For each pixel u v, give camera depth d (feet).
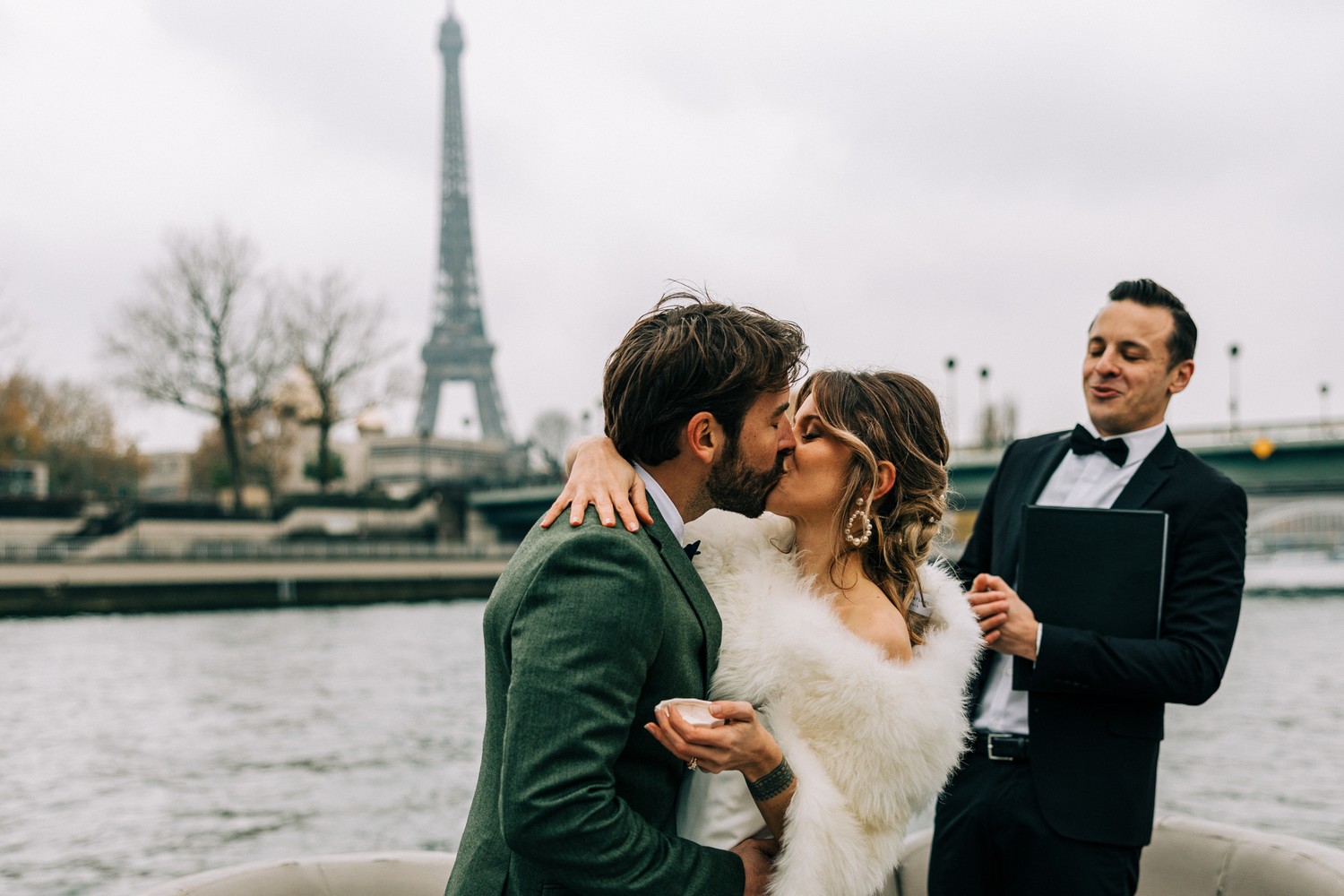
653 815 5.79
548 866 5.18
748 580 6.43
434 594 134.72
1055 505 10.04
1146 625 8.82
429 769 39.06
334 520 156.35
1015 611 8.73
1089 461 10.03
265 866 8.75
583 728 5.10
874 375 7.22
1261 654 68.03
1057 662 8.54
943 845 9.48
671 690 5.66
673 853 5.41
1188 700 8.63
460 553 138.92
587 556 5.36
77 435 209.97
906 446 6.84
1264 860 9.29
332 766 39.60
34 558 106.11
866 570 6.88
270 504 168.04
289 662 70.13
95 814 33.22
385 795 35.37
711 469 5.99
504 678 5.70
